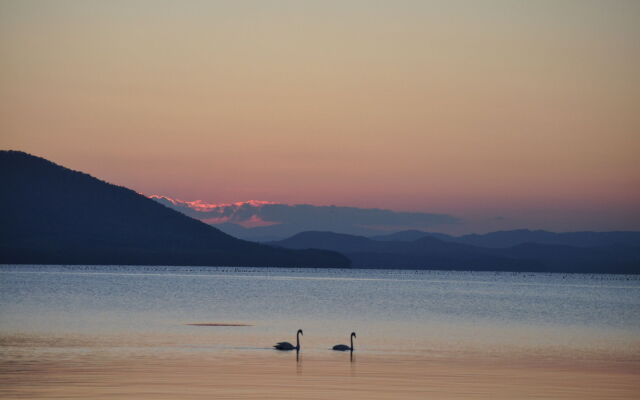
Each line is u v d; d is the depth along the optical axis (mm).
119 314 73250
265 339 53844
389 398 32312
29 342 48844
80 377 35719
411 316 79562
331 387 34469
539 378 37938
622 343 55125
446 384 35781
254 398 31719
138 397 31438
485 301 114438
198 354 44469
